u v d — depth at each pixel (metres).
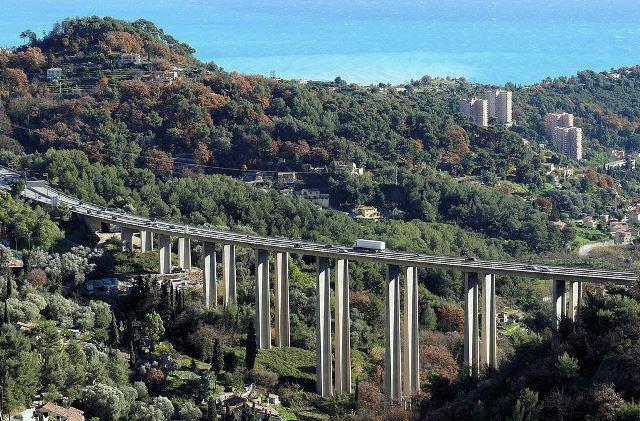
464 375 191.00
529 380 167.25
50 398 193.62
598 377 162.38
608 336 166.88
